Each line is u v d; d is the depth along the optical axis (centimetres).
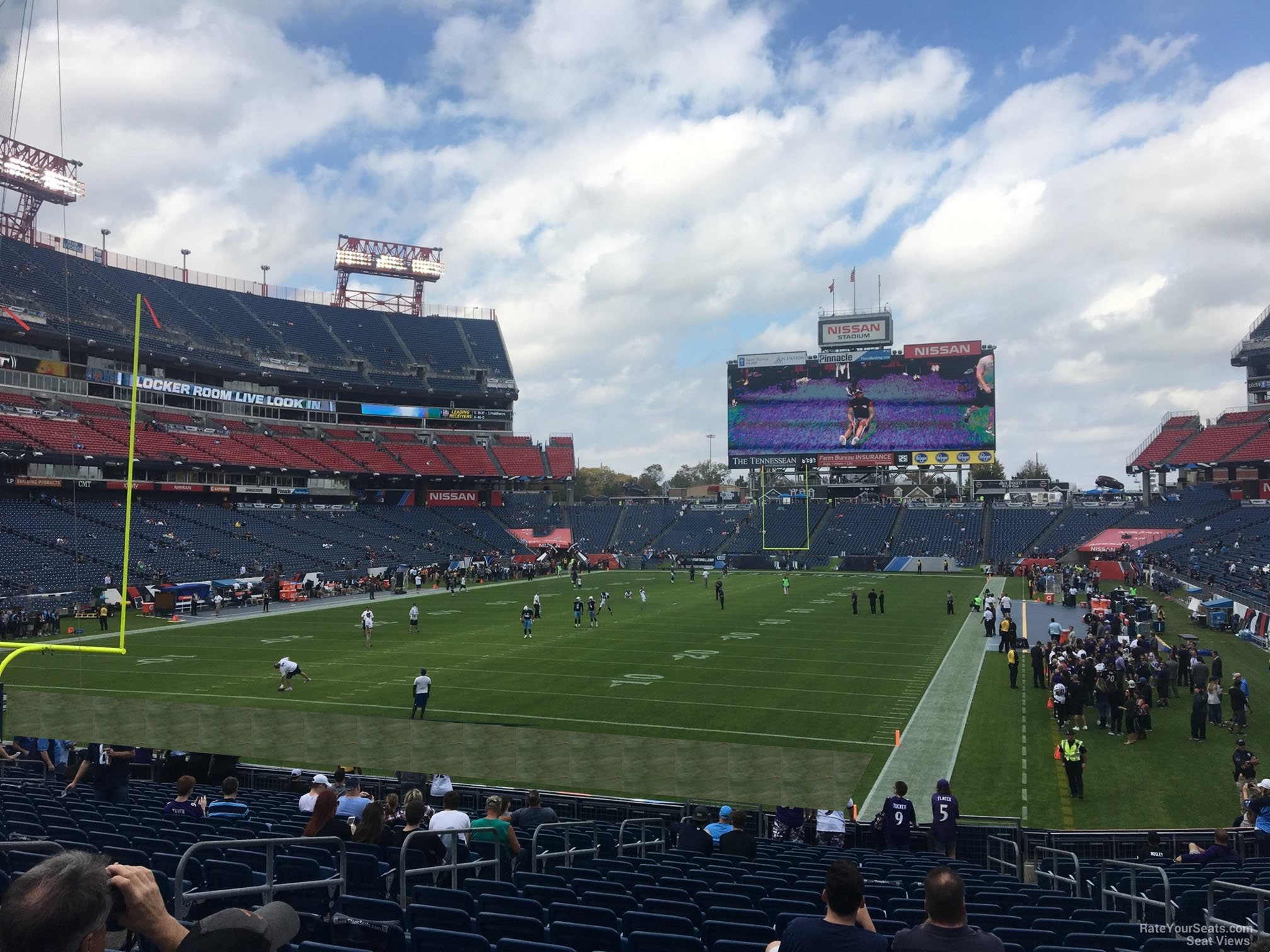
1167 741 2073
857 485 8031
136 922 237
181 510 6362
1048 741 2091
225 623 4334
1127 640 2881
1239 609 3781
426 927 667
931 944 421
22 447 5353
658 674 2936
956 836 1349
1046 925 773
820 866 1070
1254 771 1469
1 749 1554
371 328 9162
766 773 1538
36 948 189
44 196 6925
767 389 7769
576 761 1603
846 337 7875
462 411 9231
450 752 1645
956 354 7325
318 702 2519
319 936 635
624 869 1011
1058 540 7556
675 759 1608
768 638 3728
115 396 6675
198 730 1745
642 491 10688
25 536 5097
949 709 2419
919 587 6088
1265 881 888
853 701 2511
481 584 6538
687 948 609
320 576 5984
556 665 3114
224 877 771
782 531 8544
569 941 648
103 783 1239
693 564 7888
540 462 9444
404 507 8400
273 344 8056
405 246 9869
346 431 8562
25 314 5759
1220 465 7194
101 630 4069
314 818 886
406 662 3186
